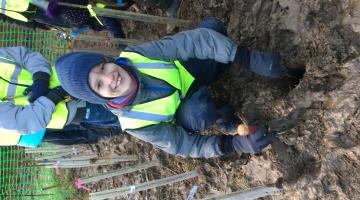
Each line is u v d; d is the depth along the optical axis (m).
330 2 2.02
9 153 5.93
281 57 2.31
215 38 2.12
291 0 2.25
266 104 2.45
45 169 5.70
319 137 2.12
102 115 2.40
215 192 2.89
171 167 3.37
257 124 2.13
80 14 2.71
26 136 2.25
